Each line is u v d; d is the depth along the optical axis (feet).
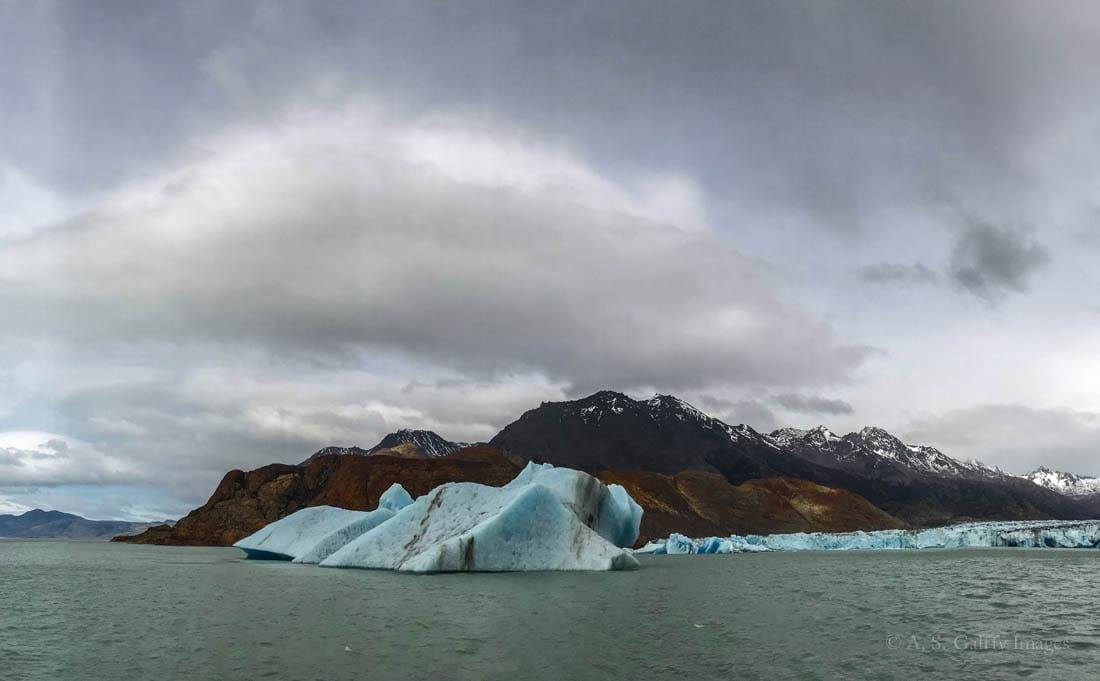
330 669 56.08
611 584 123.34
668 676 53.72
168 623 79.66
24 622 81.46
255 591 111.45
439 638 69.05
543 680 52.42
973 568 188.96
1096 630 76.38
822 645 66.44
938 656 61.36
